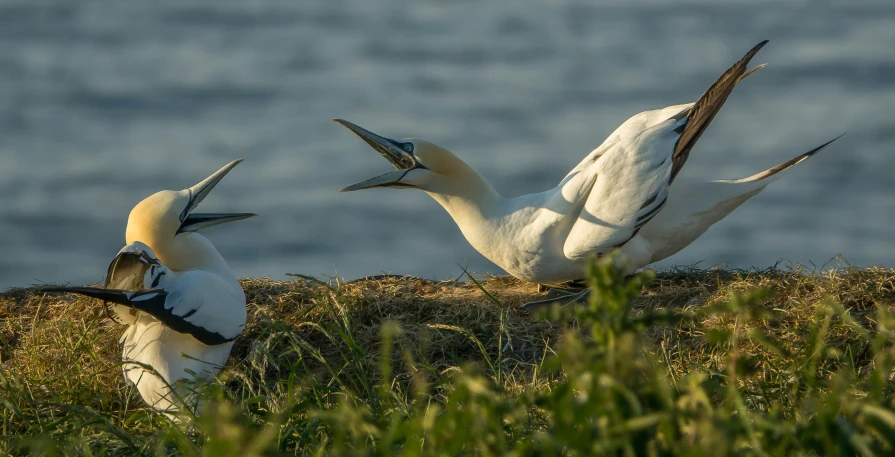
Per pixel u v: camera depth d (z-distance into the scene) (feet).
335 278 44.60
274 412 30.68
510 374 35.53
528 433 23.21
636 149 41.11
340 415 24.44
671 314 20.24
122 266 35.76
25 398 34.35
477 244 43.37
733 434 20.59
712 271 43.01
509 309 40.40
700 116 41.63
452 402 21.22
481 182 43.32
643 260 42.22
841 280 39.47
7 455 30.17
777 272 41.78
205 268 39.73
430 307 40.98
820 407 22.41
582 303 41.14
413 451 21.58
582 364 20.30
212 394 30.96
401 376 36.24
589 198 41.06
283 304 41.70
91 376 35.65
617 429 19.57
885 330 27.99
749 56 41.93
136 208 39.47
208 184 40.47
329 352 38.47
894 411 21.70
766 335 34.53
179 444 27.04
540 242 41.93
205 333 35.47
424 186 43.09
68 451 28.37
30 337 40.04
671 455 20.13
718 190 42.45
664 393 20.11
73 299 43.32
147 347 35.73
